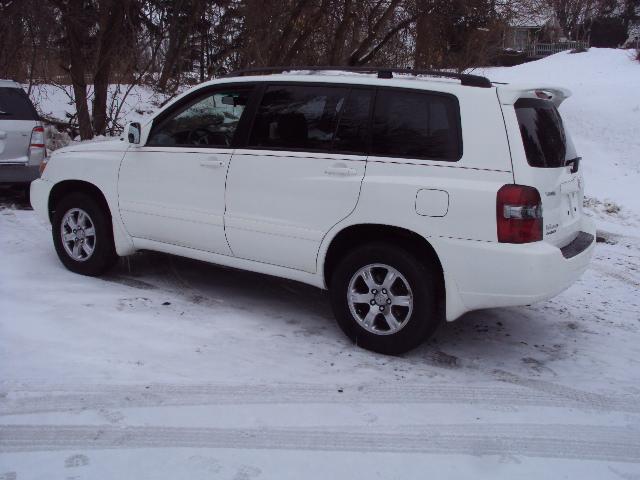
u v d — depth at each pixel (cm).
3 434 347
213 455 337
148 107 1402
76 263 606
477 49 1412
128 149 574
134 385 405
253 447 347
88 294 554
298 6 1163
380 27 1266
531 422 390
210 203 524
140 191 561
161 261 670
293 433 363
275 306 559
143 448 340
